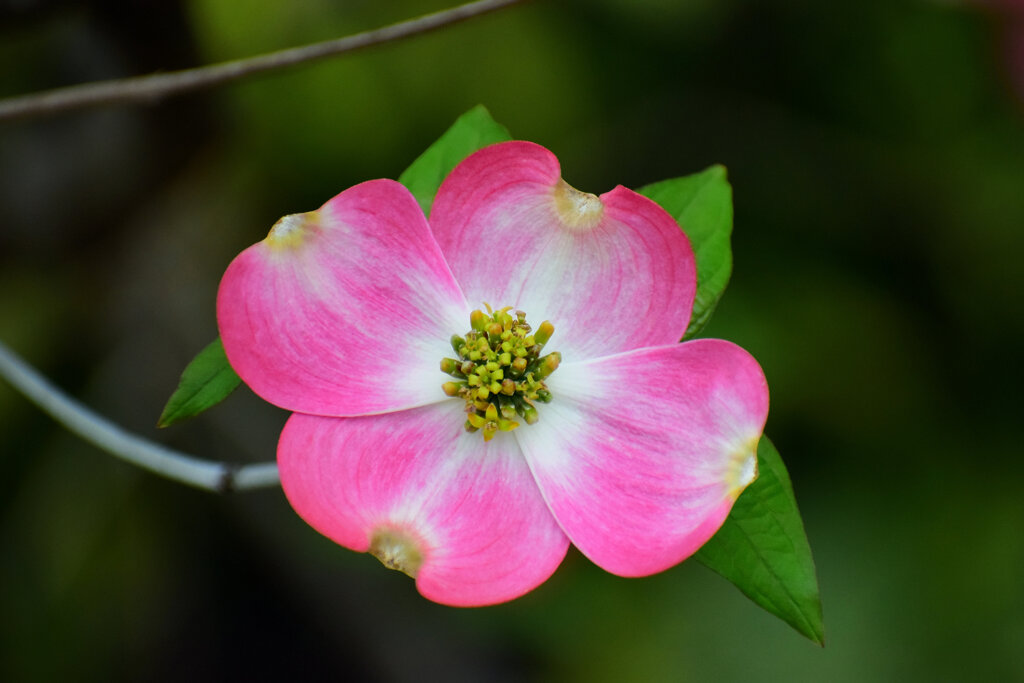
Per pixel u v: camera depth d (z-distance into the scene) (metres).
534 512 0.59
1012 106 0.78
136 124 0.72
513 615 0.79
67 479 0.79
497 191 0.60
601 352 0.60
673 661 0.76
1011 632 0.75
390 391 0.59
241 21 0.74
